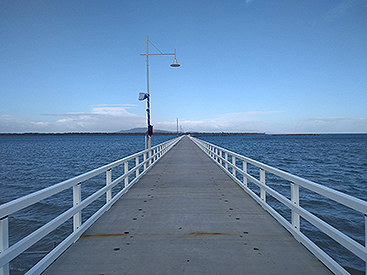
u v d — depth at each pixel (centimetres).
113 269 352
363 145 7819
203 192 822
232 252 403
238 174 1992
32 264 750
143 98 1571
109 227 514
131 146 8056
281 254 395
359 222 934
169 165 1492
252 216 582
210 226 520
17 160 3653
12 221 1034
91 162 3309
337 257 703
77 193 457
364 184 1786
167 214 600
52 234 916
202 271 347
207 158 1877
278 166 2725
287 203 470
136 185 930
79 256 390
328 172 2325
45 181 1992
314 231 850
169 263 369
